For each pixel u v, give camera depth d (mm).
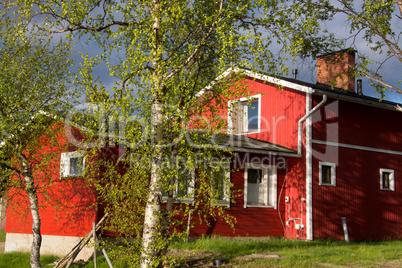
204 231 14875
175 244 9781
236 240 14898
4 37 11031
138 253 9406
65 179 12703
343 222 17125
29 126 11484
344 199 17578
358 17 10828
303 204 16484
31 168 11727
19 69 11188
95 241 10398
